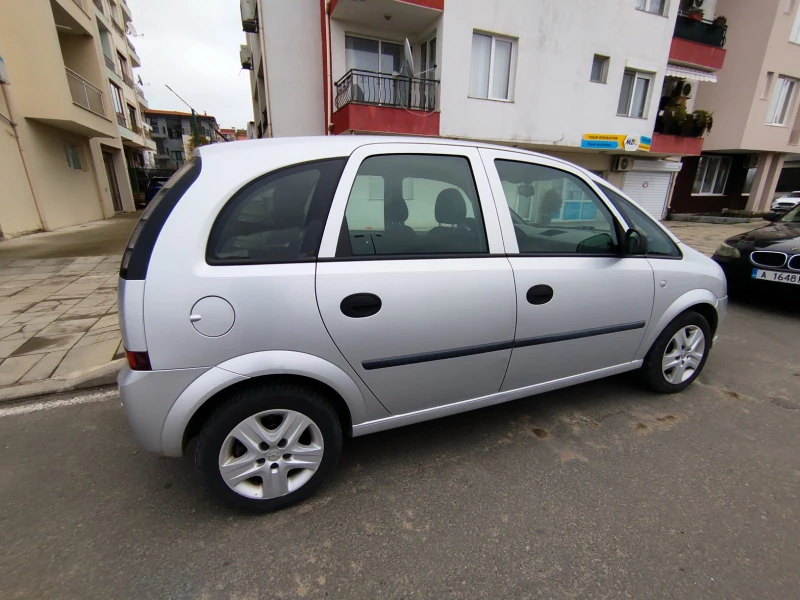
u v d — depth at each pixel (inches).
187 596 59.9
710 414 108.6
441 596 60.2
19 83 393.1
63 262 275.7
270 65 405.7
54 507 76.0
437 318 78.4
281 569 64.4
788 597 60.2
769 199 678.5
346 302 70.9
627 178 559.8
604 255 97.7
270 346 67.6
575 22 430.0
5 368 127.7
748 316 190.4
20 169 397.7
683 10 546.9
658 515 75.1
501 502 78.2
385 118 364.5
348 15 369.7
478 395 90.0
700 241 396.2
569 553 67.3
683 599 59.7
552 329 91.7
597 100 467.5
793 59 576.4
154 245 62.9
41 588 60.5
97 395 116.4
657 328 108.9
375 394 78.5
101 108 528.4
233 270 65.6
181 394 65.2
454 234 83.0
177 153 2170.3
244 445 71.0
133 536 70.1
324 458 77.2
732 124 596.1
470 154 86.7
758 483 83.4
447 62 378.3
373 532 71.4
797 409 111.3
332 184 73.4
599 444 95.7
